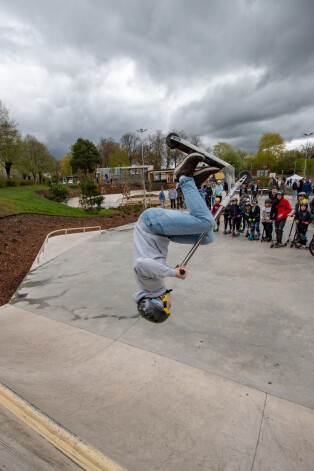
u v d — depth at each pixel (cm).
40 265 930
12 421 209
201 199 183
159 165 6431
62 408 254
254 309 531
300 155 6781
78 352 420
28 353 411
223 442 241
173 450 224
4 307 625
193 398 308
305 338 429
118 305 589
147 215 185
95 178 5350
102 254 1022
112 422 253
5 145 3170
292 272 710
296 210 929
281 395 315
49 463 173
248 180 214
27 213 1745
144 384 334
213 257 888
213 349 414
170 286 670
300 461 225
